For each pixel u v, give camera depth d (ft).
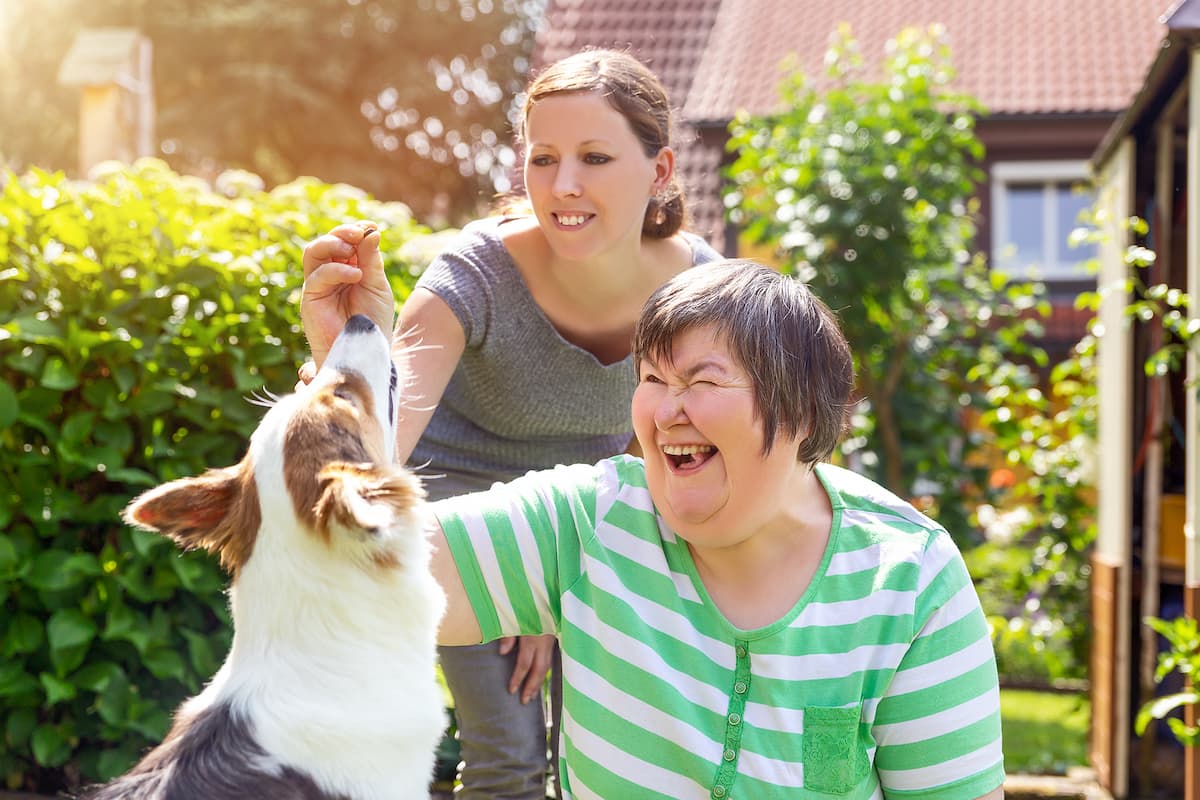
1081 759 19.33
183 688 13.06
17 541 12.41
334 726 6.73
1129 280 16.72
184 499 7.34
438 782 14.10
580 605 6.91
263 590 6.99
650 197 10.00
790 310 6.44
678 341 6.36
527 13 88.69
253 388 12.70
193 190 14.82
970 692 6.61
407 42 85.25
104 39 27.32
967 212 27.25
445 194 86.38
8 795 12.87
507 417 10.38
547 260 9.86
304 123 80.59
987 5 46.16
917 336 24.68
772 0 47.34
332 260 7.88
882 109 24.68
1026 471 25.23
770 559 6.73
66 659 12.41
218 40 80.07
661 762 6.57
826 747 6.40
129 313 12.83
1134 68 41.63
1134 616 17.29
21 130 79.46
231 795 6.42
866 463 24.47
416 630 7.04
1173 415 17.12
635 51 10.87
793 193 24.00
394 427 7.97
